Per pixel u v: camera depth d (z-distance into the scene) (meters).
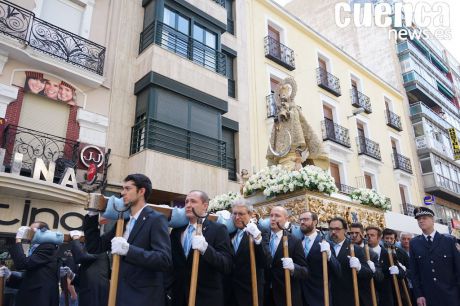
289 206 6.25
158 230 3.07
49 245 4.68
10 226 8.23
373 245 5.76
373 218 7.37
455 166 26.50
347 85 20.44
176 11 12.88
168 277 3.59
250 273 3.88
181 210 3.66
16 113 9.24
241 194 7.58
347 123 19.33
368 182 19.52
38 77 9.79
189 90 12.01
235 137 14.19
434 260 4.86
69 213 9.10
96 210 3.25
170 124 11.27
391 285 5.62
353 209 6.92
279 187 6.23
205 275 3.48
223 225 3.69
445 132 26.94
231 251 3.62
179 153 11.29
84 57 10.63
